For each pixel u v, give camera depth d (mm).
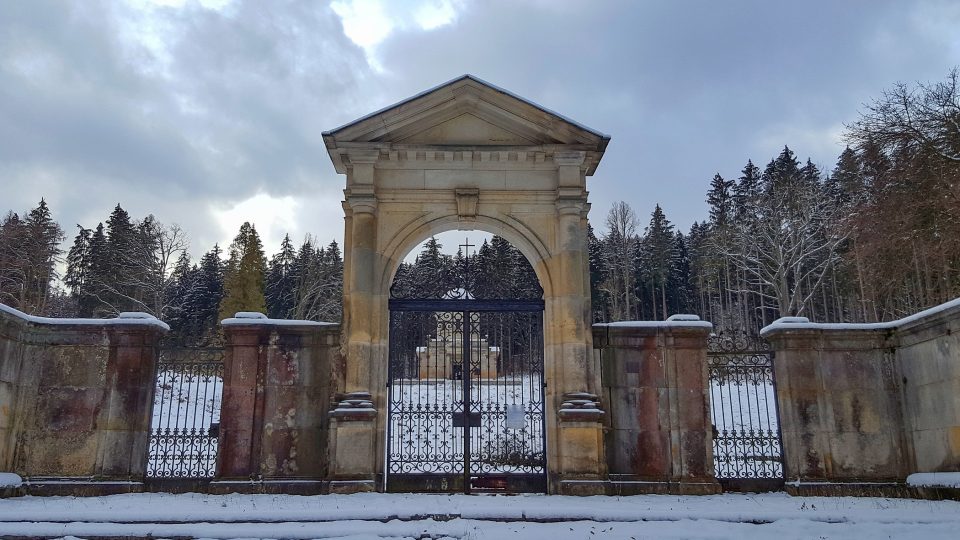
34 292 54812
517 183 16219
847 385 15453
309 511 10875
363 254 15523
